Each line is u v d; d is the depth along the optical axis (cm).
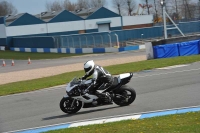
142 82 3525
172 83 3209
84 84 2258
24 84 4344
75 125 2008
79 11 17550
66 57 9825
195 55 5803
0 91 3866
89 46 11250
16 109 2794
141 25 16800
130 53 9331
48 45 12275
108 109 2356
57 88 3788
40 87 3894
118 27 16350
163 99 2506
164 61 5262
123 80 2309
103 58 8294
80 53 10912
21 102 3106
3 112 2736
